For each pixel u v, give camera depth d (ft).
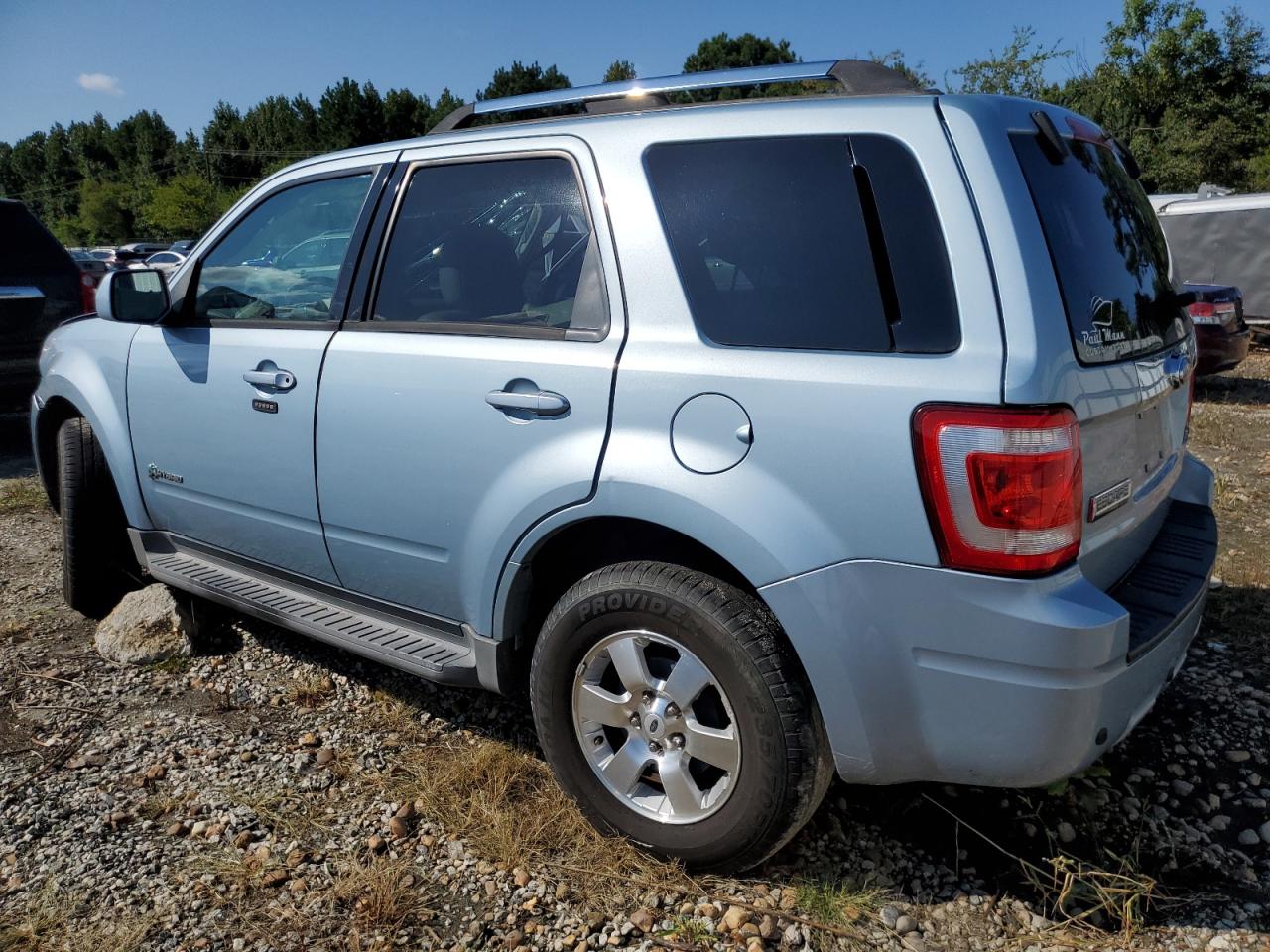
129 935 7.47
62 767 9.78
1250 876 8.20
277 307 10.66
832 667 6.95
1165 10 110.32
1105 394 7.02
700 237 7.72
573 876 8.13
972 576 6.47
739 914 7.62
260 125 351.67
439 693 11.28
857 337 6.96
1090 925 7.61
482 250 8.97
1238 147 107.34
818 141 7.35
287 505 10.37
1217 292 31.48
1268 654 12.04
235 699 11.19
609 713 8.09
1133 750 10.02
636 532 8.47
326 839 8.64
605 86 8.88
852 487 6.75
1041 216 6.86
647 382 7.59
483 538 8.58
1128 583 8.06
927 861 8.30
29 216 24.04
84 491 12.80
